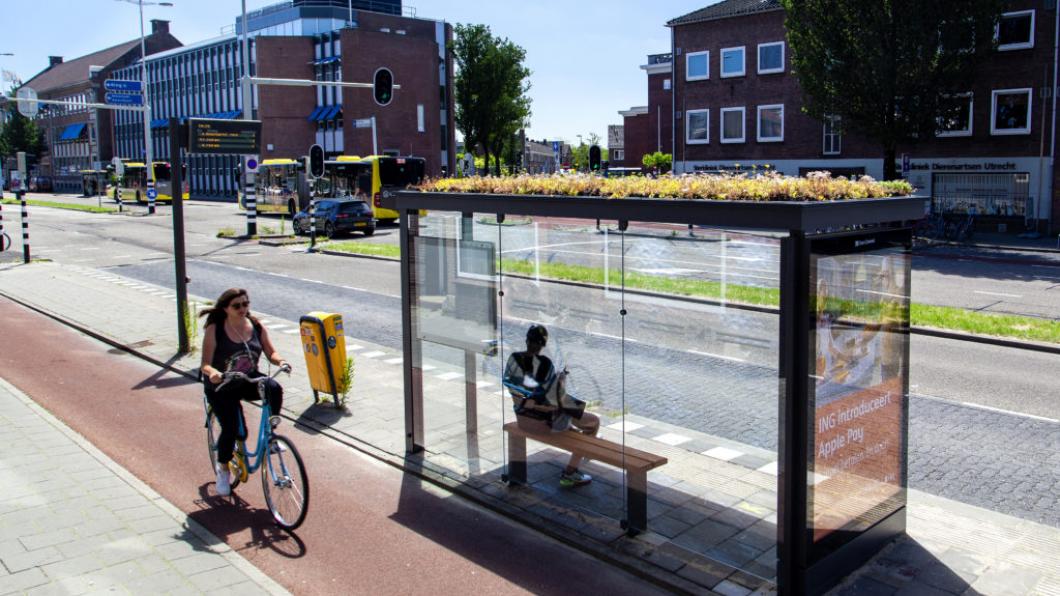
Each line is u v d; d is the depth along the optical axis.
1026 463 7.84
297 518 6.19
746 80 40.28
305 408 9.55
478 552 5.97
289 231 36.88
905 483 6.02
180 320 12.40
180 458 7.96
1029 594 5.24
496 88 62.88
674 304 5.88
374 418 9.15
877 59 29.17
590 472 6.58
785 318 4.92
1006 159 32.62
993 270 22.14
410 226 7.73
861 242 5.28
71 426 8.98
